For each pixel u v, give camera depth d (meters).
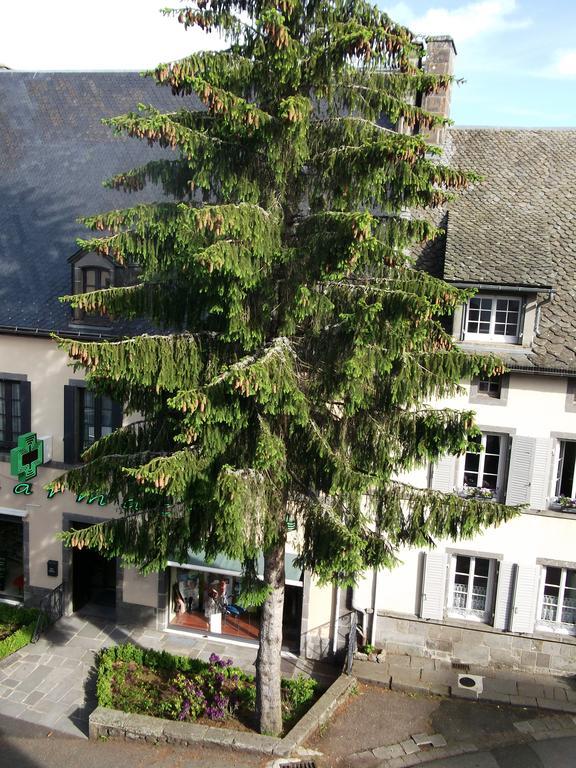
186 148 9.53
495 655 15.75
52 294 17.17
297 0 9.48
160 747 12.88
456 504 10.84
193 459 9.94
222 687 14.45
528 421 14.79
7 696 14.48
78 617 17.80
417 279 10.23
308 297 9.49
